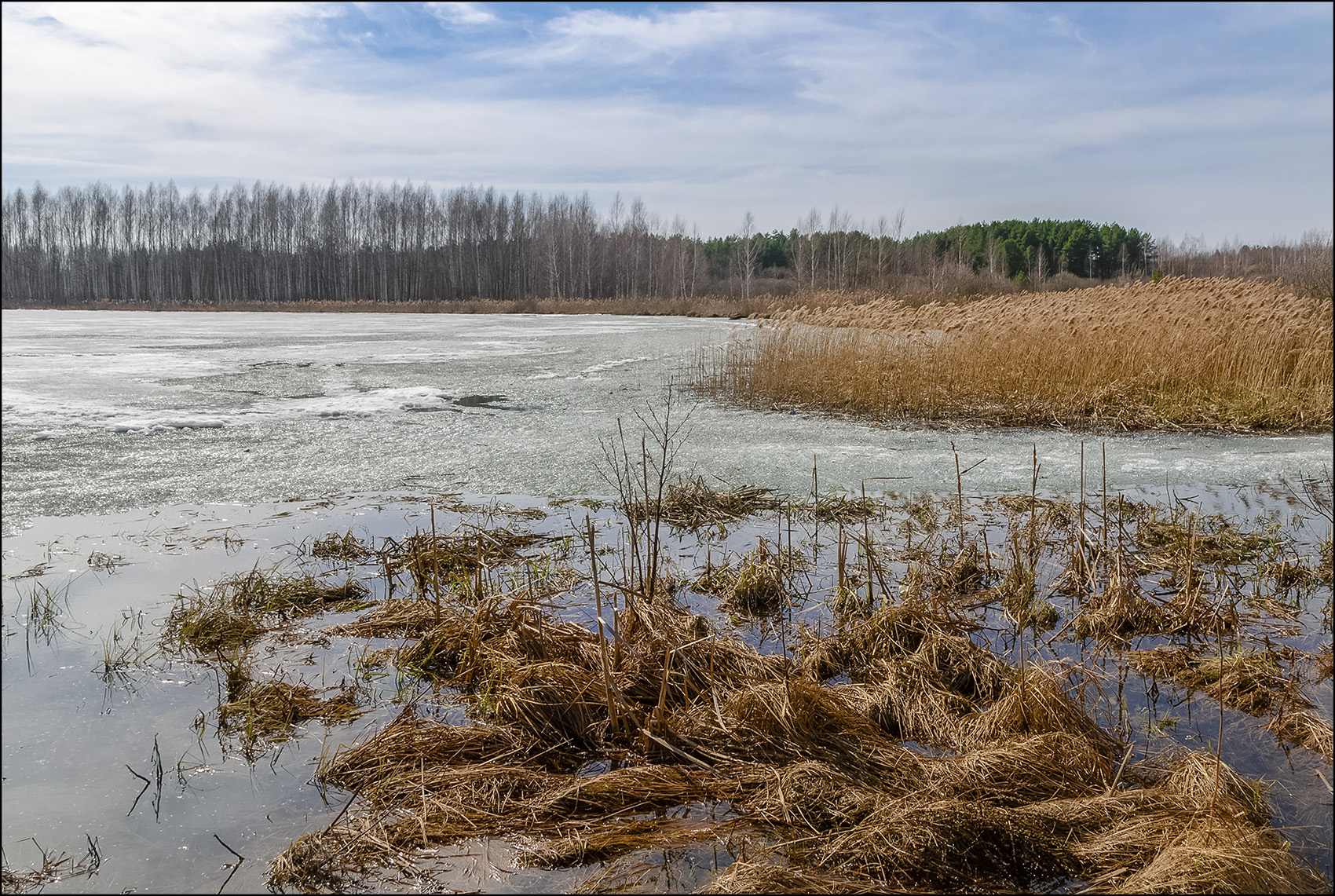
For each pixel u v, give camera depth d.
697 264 73.00
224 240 89.94
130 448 8.92
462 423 10.70
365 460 8.50
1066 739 3.26
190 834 2.88
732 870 2.62
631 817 2.97
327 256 87.06
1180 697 3.91
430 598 5.04
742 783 3.13
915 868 2.65
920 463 8.56
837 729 3.48
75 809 2.99
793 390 13.20
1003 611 4.98
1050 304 14.95
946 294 40.16
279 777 3.23
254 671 4.12
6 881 2.59
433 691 3.97
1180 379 12.35
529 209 87.38
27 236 92.81
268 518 6.53
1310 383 12.15
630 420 11.14
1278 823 2.90
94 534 6.10
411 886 2.62
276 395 13.05
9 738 3.45
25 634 4.43
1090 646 4.51
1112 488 7.57
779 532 6.34
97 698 3.81
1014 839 2.72
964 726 3.55
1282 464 8.61
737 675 3.87
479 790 3.07
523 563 5.55
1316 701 3.78
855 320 15.73
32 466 8.00
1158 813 2.84
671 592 5.12
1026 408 11.53
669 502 6.79
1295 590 5.28
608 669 3.58
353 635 4.54
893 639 4.27
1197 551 5.79
